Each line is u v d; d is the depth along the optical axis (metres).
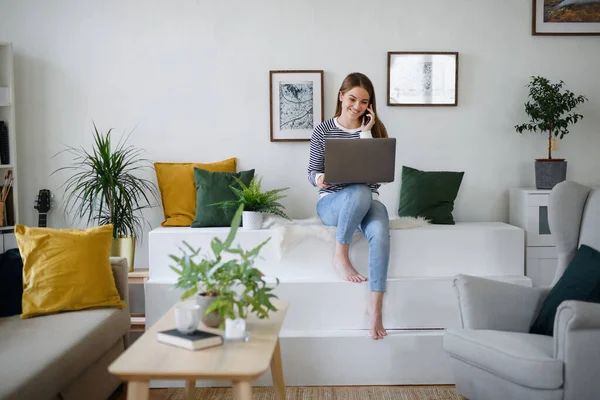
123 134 4.15
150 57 4.12
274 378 2.72
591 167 4.20
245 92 4.13
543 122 3.95
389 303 3.45
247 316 2.47
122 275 3.18
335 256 3.43
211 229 3.69
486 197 4.19
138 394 1.89
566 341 2.26
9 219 4.02
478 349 2.50
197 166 4.05
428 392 3.16
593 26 4.11
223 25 4.11
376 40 4.11
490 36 4.12
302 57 4.11
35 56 4.13
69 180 4.18
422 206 3.94
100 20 4.11
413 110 4.14
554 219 2.95
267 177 4.17
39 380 2.15
